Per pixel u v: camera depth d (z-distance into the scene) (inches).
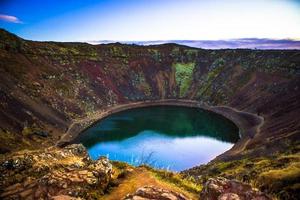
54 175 776.9
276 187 1250.6
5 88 4859.7
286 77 6510.8
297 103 5098.4
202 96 7849.4
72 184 756.6
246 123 5521.7
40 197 727.1
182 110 7062.0
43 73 6245.1
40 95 5482.3
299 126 3831.2
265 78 6993.1
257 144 3882.9
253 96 6628.9
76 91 6481.3
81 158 975.6
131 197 642.8
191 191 848.3
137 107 7313.0
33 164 874.1
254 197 588.4
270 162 2030.0
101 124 5654.5
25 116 4539.9
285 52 7514.8
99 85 7303.2
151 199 626.2
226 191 613.0
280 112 5182.1
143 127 5428.2
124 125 5580.7
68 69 7062.0
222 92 7480.3
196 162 3624.5
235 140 4640.8
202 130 5255.9
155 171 983.6
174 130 5241.1
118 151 4055.1
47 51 7106.3
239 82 7490.2
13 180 812.0
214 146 4325.8
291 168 1390.3
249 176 1733.5
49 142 4229.8
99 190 785.6
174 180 917.2
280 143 3363.7
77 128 5172.2
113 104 7032.5
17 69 5782.5
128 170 936.3
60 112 5452.8
